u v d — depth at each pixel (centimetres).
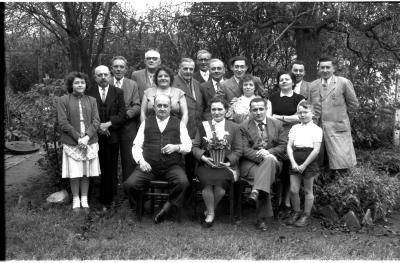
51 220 499
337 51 792
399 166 710
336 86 561
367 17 693
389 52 773
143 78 591
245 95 557
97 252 421
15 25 841
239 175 516
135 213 536
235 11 721
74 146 529
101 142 561
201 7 734
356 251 435
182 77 567
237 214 535
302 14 679
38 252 416
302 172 503
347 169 567
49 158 630
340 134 564
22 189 647
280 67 786
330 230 497
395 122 798
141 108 559
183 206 567
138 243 442
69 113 532
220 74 575
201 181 500
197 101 570
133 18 774
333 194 532
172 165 512
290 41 775
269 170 488
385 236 486
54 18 823
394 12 679
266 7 715
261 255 421
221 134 508
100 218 514
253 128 522
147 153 511
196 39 754
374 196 527
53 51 1009
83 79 534
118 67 571
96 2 815
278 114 551
